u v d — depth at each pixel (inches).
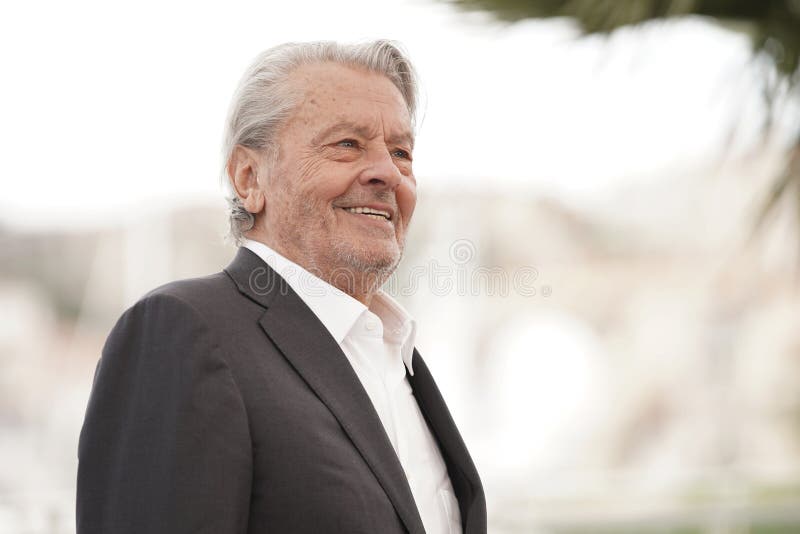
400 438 150.7
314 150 148.3
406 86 164.6
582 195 1667.1
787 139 324.5
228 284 141.9
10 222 2038.6
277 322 139.6
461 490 162.7
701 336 1577.3
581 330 1626.5
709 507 476.1
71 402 1929.1
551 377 1568.7
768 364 1498.5
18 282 2000.5
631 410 1596.9
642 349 1617.9
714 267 1551.4
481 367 1512.1
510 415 1537.9
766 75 323.0
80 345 1982.0
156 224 1642.5
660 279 1635.1
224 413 122.9
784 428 1473.9
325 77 151.0
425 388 165.3
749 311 1529.3
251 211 151.6
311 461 127.0
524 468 1489.9
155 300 130.0
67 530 361.1
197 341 125.6
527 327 1593.3
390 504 131.8
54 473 1850.4
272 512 125.0
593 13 313.1
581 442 1566.2
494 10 319.0
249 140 151.5
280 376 133.5
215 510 117.7
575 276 1647.4
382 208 151.4
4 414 1893.5
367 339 153.6
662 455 1549.0
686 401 1566.2
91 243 2033.7
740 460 1481.3
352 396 138.3
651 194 1603.1
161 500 117.6
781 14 312.5
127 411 124.8
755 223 341.1
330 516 125.0
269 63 152.6
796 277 374.3
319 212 147.6
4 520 354.3
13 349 1946.4
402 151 159.0
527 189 1619.1
